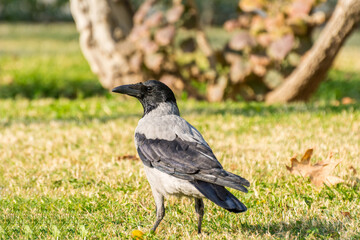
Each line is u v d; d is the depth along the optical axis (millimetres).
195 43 17234
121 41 17734
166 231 6621
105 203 7594
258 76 16719
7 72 23938
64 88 20562
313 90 16500
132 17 18109
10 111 15453
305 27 15930
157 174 6027
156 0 16906
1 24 56375
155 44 16438
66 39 43062
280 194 7684
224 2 53938
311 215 6762
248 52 16531
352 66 28328
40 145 10984
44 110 15633
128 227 6770
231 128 12297
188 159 5758
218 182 5363
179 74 17469
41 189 8445
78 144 11102
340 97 19047
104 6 17516
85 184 8586
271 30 15953
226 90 17094
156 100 6781
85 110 15688
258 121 13008
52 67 26156
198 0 54281
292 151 9906
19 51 34344
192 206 7473
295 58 16641
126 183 8461
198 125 12648
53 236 6379
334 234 6156
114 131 12016
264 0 15992
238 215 7008
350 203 7184
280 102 16531
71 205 7496
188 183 5660
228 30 16547
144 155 6164
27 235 6355
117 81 17703
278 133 11516
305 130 11672
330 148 9906
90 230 6684
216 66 17875
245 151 10258
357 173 8438
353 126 11867
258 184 8172
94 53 18109
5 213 7227
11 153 10406
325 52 15375
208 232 6527
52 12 59469
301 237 6168
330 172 7918
